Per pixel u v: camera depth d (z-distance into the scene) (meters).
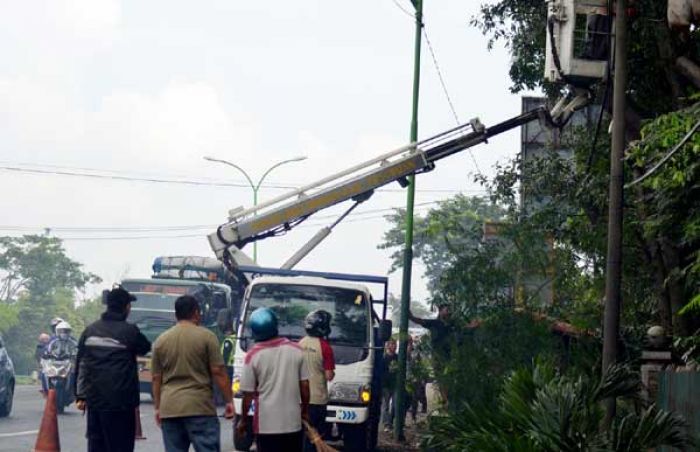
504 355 16.97
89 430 11.81
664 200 14.15
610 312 12.36
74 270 104.44
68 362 23.88
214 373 11.04
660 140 13.08
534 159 21.44
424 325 19.09
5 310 91.44
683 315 15.85
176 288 29.81
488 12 20.52
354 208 22.86
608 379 10.77
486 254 18.64
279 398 10.71
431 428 12.35
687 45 16.33
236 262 22.53
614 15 15.88
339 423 18.44
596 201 18.92
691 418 10.96
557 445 9.75
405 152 22.59
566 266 19.09
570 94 19.78
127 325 11.84
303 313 19.06
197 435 10.91
